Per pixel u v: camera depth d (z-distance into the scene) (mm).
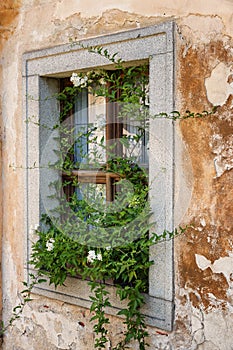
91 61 3492
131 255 3254
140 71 3332
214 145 2895
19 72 4055
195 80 2965
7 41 4156
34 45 3920
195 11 2955
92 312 3590
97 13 3475
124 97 3383
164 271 3152
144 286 3270
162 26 3082
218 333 2908
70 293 3719
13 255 4191
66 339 3785
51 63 3779
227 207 2850
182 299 3076
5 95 4203
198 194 2977
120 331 3426
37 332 4016
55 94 3895
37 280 3943
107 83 3553
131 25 3275
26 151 4000
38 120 3895
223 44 2836
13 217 4176
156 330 3223
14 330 4219
